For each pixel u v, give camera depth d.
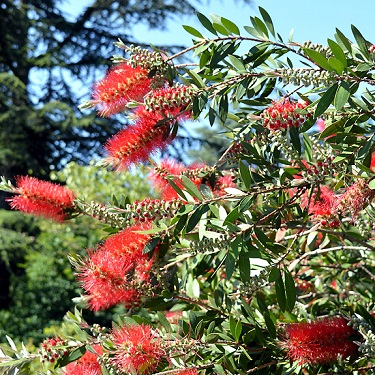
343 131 1.87
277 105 1.91
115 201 2.23
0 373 2.04
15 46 14.79
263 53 1.95
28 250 11.12
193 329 2.07
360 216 2.20
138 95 1.98
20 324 9.75
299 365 2.05
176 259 2.29
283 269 2.04
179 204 2.01
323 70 1.80
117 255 2.03
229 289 2.71
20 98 14.26
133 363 1.87
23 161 13.31
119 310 8.93
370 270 2.91
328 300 2.81
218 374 1.96
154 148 1.99
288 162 2.00
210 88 1.93
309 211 2.18
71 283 9.99
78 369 1.99
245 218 2.02
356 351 2.06
